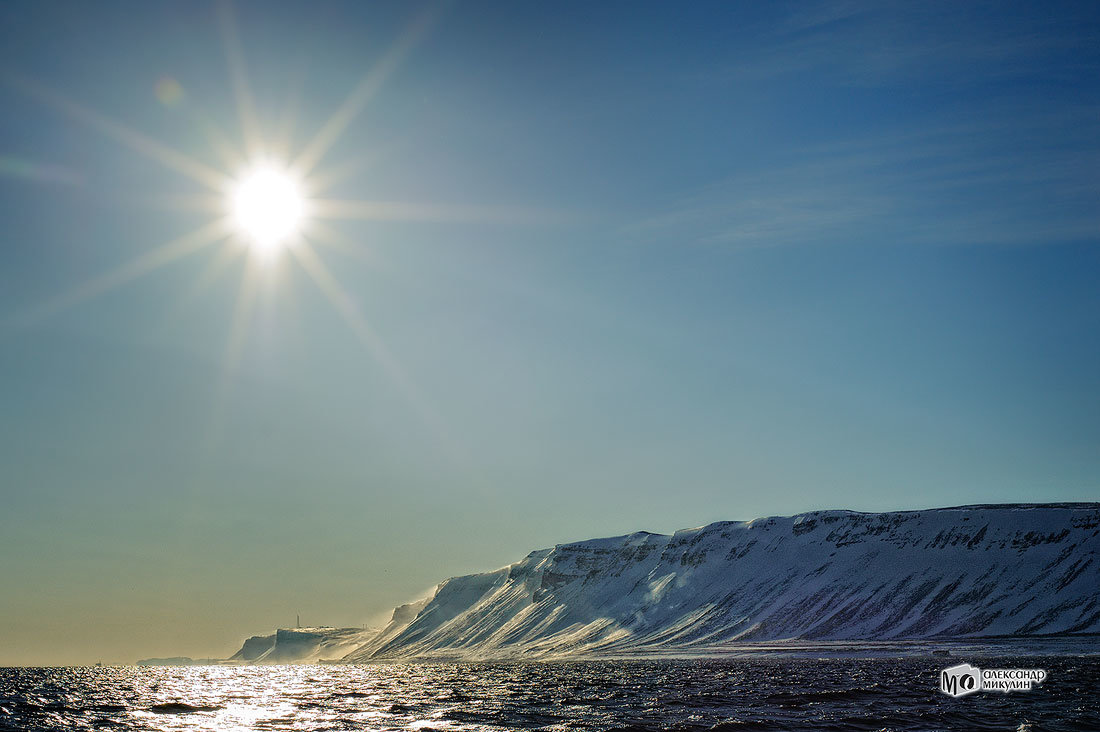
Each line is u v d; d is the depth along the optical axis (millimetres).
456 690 170125
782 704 123438
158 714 124812
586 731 96375
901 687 148875
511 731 97438
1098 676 169375
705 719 106125
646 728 98125
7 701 149500
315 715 120750
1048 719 100062
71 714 125312
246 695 165875
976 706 115250
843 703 122750
